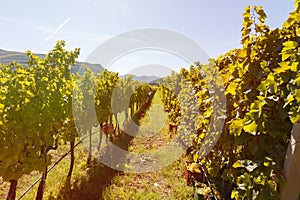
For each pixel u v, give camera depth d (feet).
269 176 5.76
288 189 5.41
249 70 7.66
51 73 14.65
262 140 6.37
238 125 6.52
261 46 7.75
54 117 13.84
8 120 9.99
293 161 5.26
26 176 18.66
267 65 7.03
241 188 6.55
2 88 10.82
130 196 14.92
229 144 9.36
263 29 7.93
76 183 16.61
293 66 5.03
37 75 13.17
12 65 14.08
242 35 8.14
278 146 5.98
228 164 9.55
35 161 11.02
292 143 5.29
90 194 15.12
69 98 17.11
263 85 5.91
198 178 16.14
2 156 9.31
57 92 14.06
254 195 5.99
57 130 14.82
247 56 7.82
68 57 16.58
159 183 17.53
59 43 15.93
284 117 5.76
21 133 9.95
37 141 11.34
